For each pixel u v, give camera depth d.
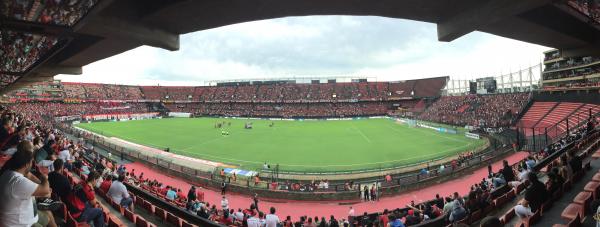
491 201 11.73
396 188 24.88
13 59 17.14
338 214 21.50
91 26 9.65
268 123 85.62
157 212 11.76
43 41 15.27
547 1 7.46
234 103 121.25
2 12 9.27
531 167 16.52
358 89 116.50
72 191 7.28
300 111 107.25
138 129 69.12
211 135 59.34
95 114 95.38
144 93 126.00
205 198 24.78
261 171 30.73
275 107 113.25
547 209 10.20
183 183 28.78
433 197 24.05
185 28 12.04
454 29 10.43
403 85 115.06
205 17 10.85
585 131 26.50
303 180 27.86
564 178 12.70
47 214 5.77
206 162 35.50
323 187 25.17
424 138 51.31
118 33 10.28
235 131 65.81
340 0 9.73
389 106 107.94
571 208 9.65
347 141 50.97
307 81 144.38
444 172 27.73
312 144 48.50
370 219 17.19
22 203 4.50
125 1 10.27
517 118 58.16
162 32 11.91
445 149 41.19
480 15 9.11
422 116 80.19
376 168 31.81
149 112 112.75
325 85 120.56
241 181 27.84
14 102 87.62
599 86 46.12
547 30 11.99
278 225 12.99
